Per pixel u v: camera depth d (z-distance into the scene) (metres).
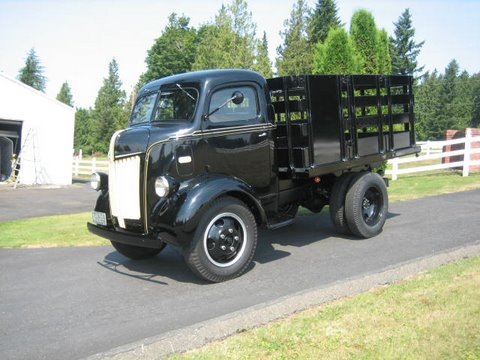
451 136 18.56
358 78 7.26
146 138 5.77
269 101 6.65
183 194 5.55
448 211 9.10
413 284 4.97
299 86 6.54
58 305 5.23
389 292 4.80
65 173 22.66
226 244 5.68
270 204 6.77
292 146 6.64
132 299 5.30
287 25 47.75
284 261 6.39
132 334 4.32
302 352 3.69
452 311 4.22
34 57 99.75
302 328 4.09
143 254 7.04
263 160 6.55
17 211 13.11
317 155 6.63
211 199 5.48
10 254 7.70
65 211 13.06
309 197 7.67
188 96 6.09
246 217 5.82
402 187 12.85
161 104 6.38
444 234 7.30
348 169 7.34
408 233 7.51
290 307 4.52
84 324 4.64
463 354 3.52
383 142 7.73
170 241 5.43
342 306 4.51
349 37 11.84
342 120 7.02
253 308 4.52
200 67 39.12
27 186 21.00
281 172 6.83
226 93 6.19
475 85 98.81
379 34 12.45
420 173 16.91
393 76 7.91
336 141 6.93
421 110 77.88
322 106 6.72
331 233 7.91
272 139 6.66
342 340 3.84
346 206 7.24
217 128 6.02
